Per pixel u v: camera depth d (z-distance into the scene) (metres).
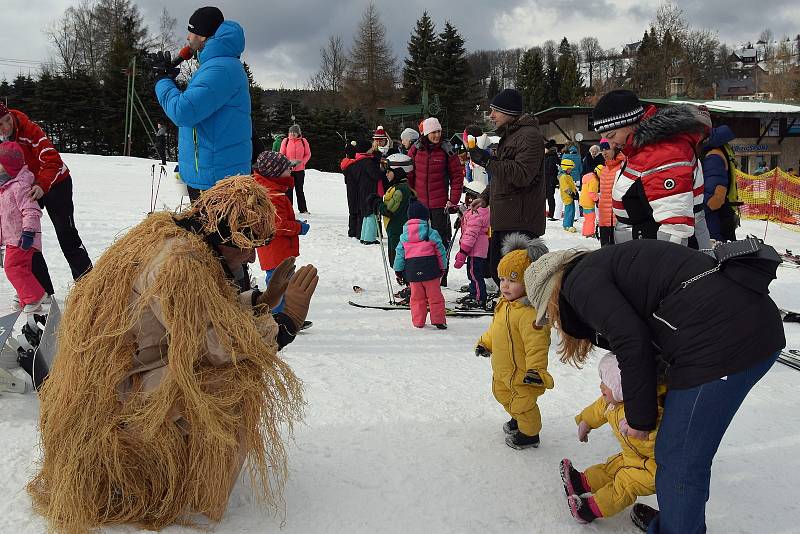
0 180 5.24
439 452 3.47
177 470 2.57
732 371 2.29
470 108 63.31
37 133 5.43
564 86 72.06
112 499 2.59
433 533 2.76
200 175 4.96
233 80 4.78
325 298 7.13
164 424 2.53
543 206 5.72
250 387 2.59
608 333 2.44
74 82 42.53
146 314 2.53
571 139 31.95
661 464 2.47
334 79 75.62
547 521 2.92
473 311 6.79
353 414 3.87
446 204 8.23
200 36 4.82
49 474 2.65
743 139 27.89
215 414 2.51
